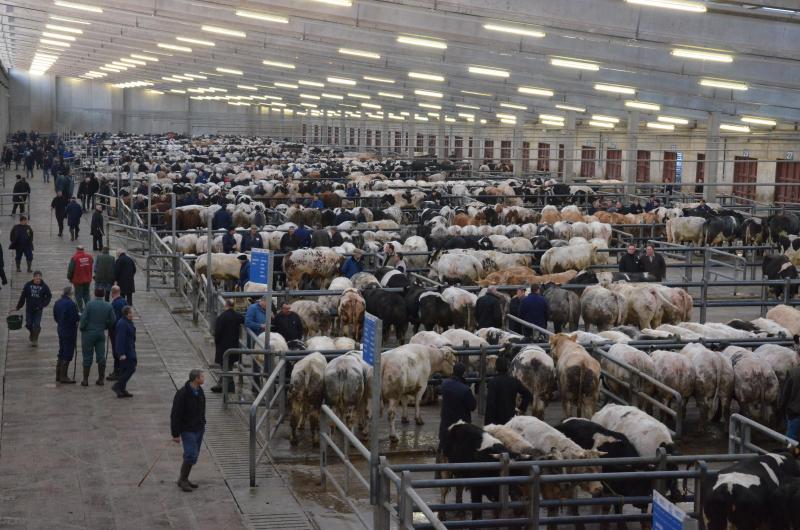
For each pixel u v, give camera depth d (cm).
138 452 1295
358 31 3197
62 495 1141
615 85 3450
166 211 3112
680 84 3180
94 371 1711
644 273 2106
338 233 2666
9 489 1154
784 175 3884
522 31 2441
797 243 2597
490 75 3900
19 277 2516
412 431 1387
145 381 1644
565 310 1847
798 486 873
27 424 1401
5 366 1719
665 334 1569
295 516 1098
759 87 2752
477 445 1011
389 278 2008
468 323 1842
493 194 3903
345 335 1769
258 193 3916
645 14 2095
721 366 1395
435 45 2908
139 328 2042
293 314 1598
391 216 3338
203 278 2092
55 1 3058
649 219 3241
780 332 1609
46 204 4238
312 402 1301
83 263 2083
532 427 1062
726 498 879
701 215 3130
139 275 2675
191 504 1126
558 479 928
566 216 3244
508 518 950
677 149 4606
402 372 1339
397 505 965
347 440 1174
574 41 2659
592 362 1330
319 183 4206
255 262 1525
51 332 1973
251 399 1549
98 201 3859
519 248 2558
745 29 2059
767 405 1403
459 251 2305
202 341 1925
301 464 1274
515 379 1212
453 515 1106
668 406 1416
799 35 2022
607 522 962
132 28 4197
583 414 1333
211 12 3117
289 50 3941
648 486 1004
